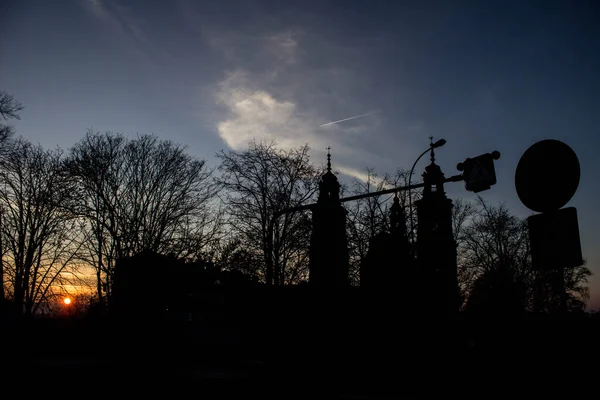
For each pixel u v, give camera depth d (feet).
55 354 98.17
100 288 157.58
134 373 60.29
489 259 199.21
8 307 110.32
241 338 114.11
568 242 14.06
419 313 96.94
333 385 58.54
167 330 127.65
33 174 161.07
